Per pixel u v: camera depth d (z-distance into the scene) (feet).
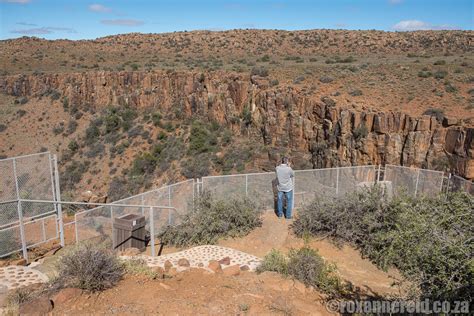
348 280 28.86
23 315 18.86
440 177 50.29
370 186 40.11
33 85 212.64
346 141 92.99
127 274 24.43
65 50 297.33
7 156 180.04
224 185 44.70
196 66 199.41
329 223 37.50
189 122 155.22
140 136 159.74
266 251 36.22
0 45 306.76
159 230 42.29
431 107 87.45
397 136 82.79
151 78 175.63
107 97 188.24
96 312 19.33
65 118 192.65
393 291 26.53
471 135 69.41
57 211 35.73
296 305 21.31
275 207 44.78
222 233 39.45
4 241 32.24
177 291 22.15
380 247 33.42
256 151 122.83
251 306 20.51
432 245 17.37
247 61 209.56
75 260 23.22
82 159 161.58
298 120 111.14
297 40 263.70
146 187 132.26
